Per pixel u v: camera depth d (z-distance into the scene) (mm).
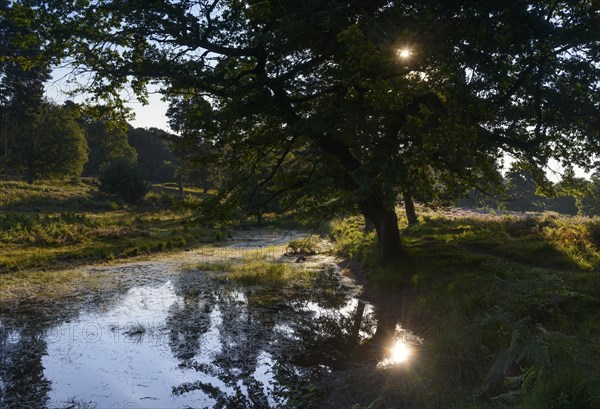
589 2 10383
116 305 12195
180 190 69812
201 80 11562
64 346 8695
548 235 16000
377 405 5797
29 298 13031
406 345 8336
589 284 9133
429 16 9953
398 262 14492
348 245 23281
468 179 13320
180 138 13711
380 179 10750
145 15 11062
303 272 17500
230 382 7043
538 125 12188
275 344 8867
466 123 10133
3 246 21797
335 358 8039
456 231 21297
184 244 26922
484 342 6699
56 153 64125
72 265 19203
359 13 10742
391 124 12055
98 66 11828
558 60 11352
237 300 12844
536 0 9945
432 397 5527
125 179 55094
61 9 11305
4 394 6562
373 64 9898
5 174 69812
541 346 5184
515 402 4711
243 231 37562
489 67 10516
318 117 11367
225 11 11445
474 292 9750
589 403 4254
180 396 6539
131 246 24188
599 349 5977
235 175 14867
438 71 10625
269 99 11867
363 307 11844
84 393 6613
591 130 12219
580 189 14336
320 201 15086
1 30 28484
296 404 6195
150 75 11398
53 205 43000
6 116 54281
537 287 8094
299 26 10039
